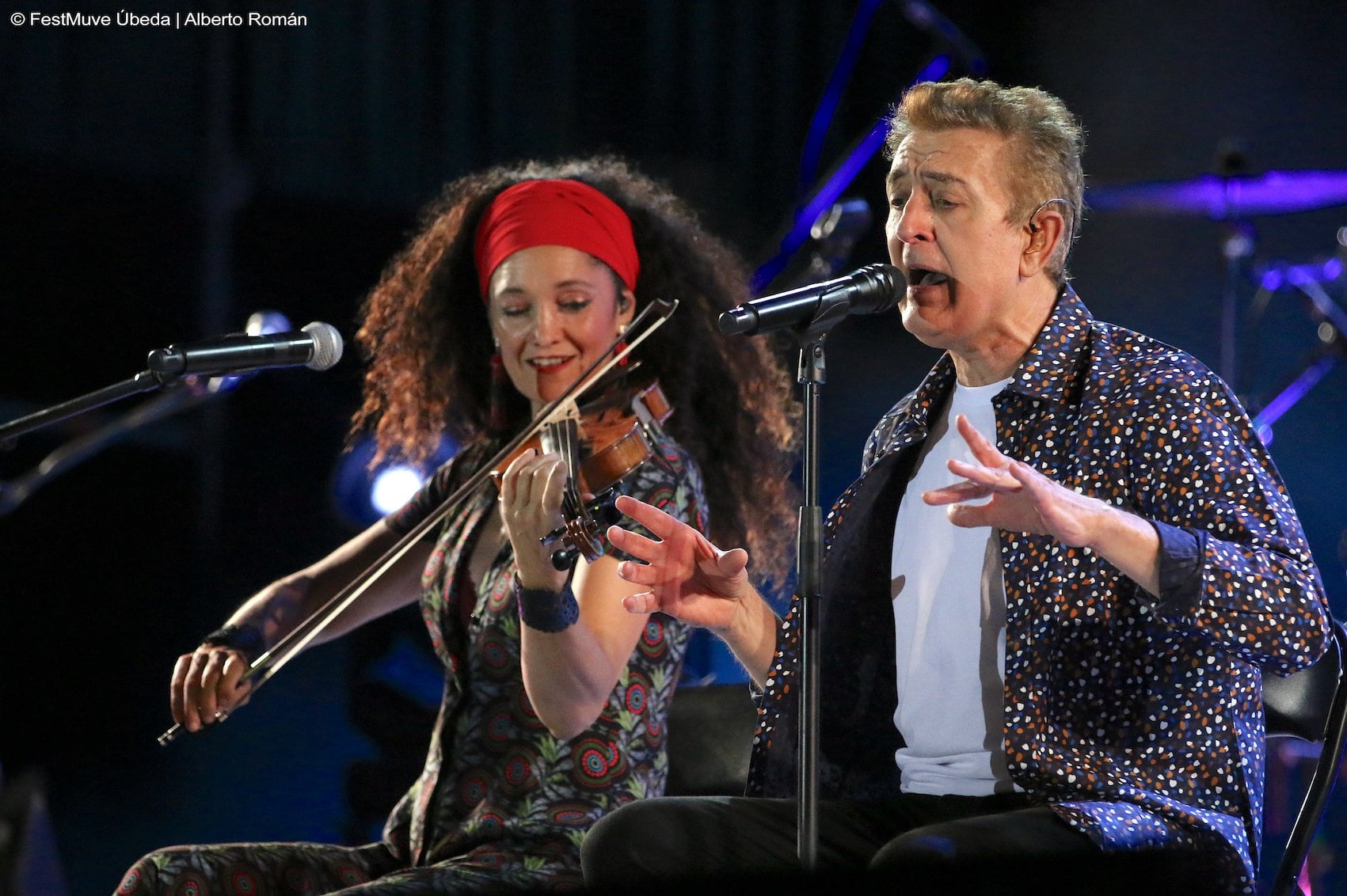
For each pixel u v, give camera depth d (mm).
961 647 8734
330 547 25031
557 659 8992
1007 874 5113
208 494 24766
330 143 25094
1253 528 7805
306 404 25047
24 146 23938
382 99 25203
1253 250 19359
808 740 7613
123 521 24578
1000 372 9164
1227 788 8031
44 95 23953
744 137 25750
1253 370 19875
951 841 7340
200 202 24844
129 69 24328
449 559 10391
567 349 10750
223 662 9953
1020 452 8828
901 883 4949
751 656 9250
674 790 10953
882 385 24531
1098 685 8234
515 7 25453
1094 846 7477
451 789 9672
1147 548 7410
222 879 9297
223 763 21828
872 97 25438
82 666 24016
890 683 9227
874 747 9250
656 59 25719
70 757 22594
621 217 11180
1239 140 21406
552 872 9070
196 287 25094
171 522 24766
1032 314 9062
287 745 22297
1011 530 7438
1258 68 23484
